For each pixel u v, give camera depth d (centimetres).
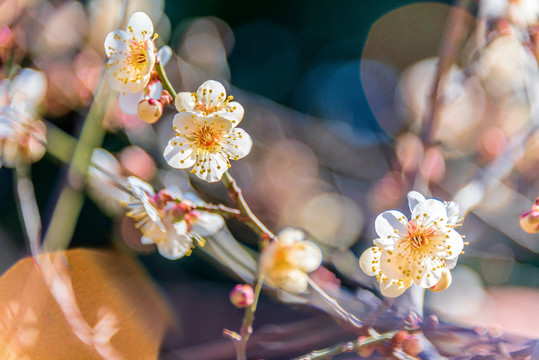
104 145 53
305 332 35
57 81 43
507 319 46
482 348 32
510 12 37
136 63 31
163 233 32
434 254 31
